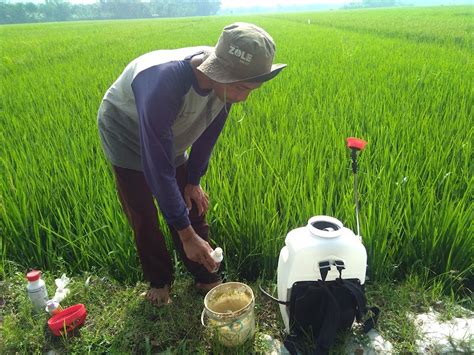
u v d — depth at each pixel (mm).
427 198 2689
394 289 2330
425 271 2391
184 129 1842
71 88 6590
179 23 40344
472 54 8594
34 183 3080
